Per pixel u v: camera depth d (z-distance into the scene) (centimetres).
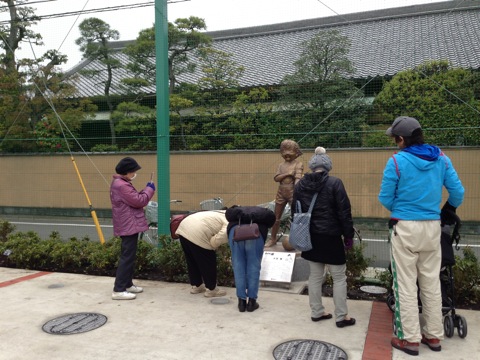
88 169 1353
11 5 1199
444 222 385
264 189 1138
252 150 1148
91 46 1333
